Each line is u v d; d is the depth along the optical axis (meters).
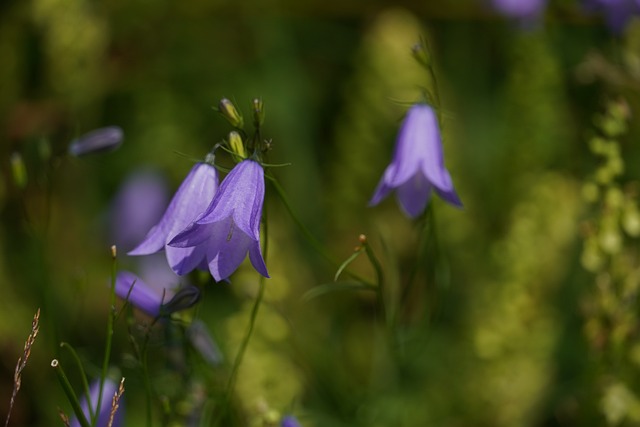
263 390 6.73
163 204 9.32
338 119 9.87
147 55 9.97
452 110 9.54
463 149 9.69
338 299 8.38
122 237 9.12
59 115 9.16
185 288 4.72
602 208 6.14
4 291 8.11
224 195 4.38
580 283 8.12
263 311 6.91
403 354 6.48
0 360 7.80
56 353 5.62
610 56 9.47
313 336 7.80
